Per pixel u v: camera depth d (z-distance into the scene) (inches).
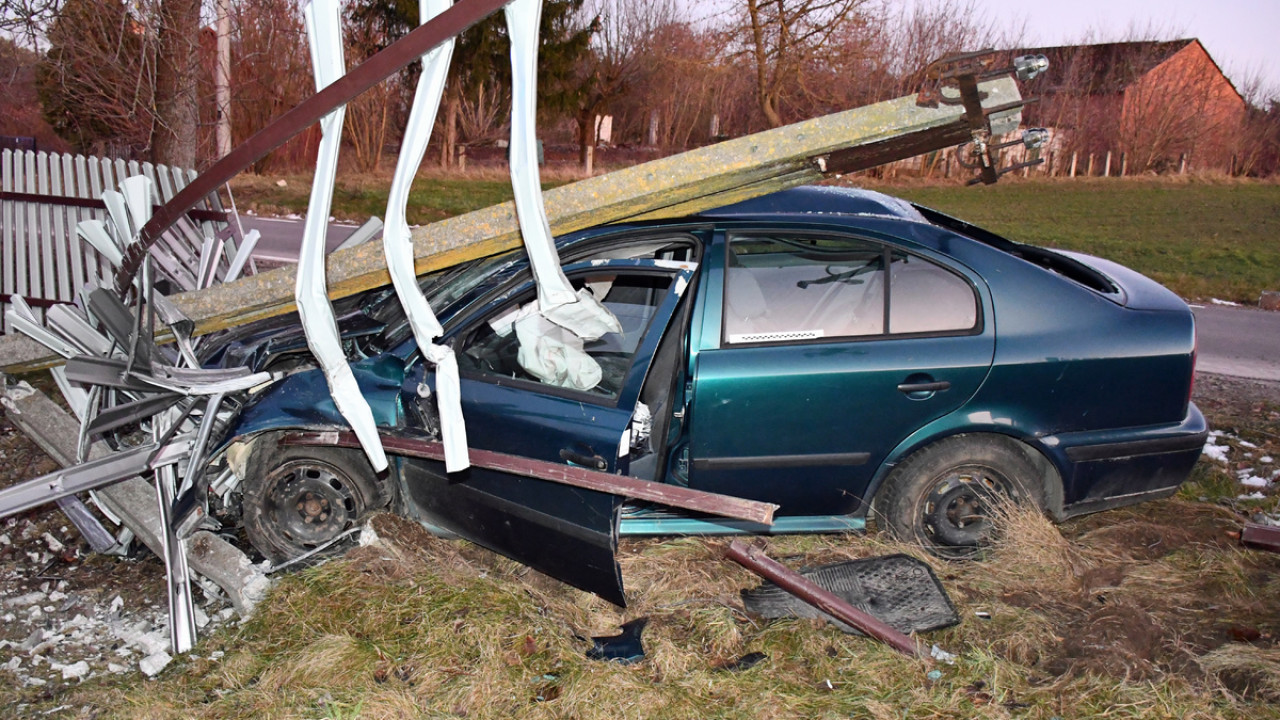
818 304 153.2
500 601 143.9
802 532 159.6
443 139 1090.7
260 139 138.9
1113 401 153.6
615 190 149.6
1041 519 155.6
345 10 769.6
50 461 209.9
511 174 131.3
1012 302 152.8
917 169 1069.8
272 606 145.7
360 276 159.3
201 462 155.0
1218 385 288.4
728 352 149.1
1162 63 1111.0
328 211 140.6
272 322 180.1
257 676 132.3
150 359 150.5
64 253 275.1
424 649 134.3
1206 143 1107.3
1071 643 136.6
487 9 121.3
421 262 157.1
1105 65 1145.4
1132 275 173.2
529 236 131.5
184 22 318.0
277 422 153.2
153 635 146.6
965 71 136.6
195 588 161.8
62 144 736.3
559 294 131.5
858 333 152.3
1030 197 930.1
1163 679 125.6
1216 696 123.6
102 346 163.9
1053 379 151.2
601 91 1158.3
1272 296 449.4
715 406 147.8
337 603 144.8
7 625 150.2
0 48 344.2
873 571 148.7
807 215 159.3
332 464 158.2
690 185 148.9
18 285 281.7
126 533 172.7
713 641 138.3
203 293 173.5
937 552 158.7
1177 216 804.6
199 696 128.9
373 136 999.0
